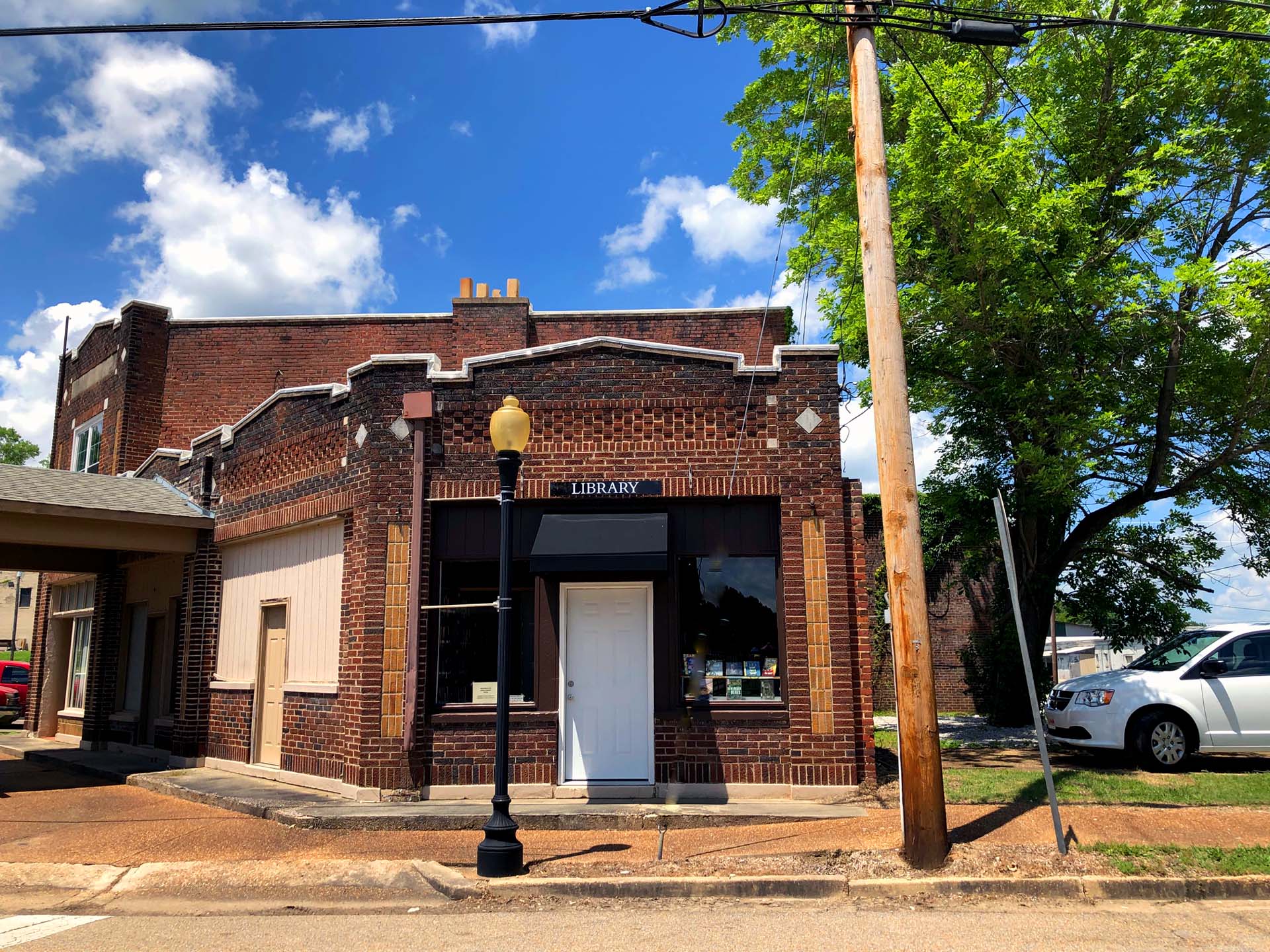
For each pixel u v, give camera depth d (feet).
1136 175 43.93
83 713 61.93
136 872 28.12
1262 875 23.24
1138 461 53.21
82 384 72.49
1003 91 51.75
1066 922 21.20
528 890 24.89
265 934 22.03
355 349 64.03
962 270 46.03
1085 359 49.70
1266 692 37.60
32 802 40.37
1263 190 47.96
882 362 26.99
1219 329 46.37
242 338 64.80
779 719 35.63
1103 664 92.58
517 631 37.37
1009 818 28.04
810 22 55.06
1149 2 47.50
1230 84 46.47
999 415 52.49
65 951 20.84
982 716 71.82
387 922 22.91
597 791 35.47
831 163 57.62
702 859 26.86
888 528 26.55
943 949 19.51
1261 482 52.49
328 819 32.58
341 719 37.86
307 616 41.78
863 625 36.47
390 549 37.11
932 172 44.98
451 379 38.01
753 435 37.47
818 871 25.00
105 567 59.88
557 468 37.52
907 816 25.23
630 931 21.42
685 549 37.22
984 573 75.51
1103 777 34.91
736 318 60.80
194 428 63.82
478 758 35.96
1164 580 61.46
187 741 47.52
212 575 49.24
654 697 35.96
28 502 43.21
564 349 38.01
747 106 61.36
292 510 42.70
